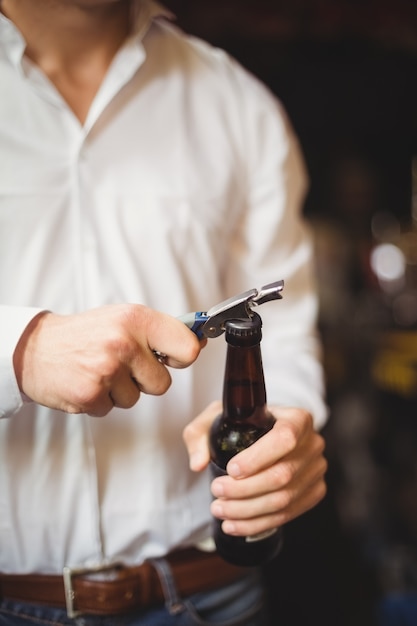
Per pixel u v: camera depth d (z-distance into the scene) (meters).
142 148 0.70
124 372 0.54
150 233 0.70
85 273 0.67
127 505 0.69
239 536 0.60
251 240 0.80
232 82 0.77
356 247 1.67
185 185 0.72
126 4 0.68
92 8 0.64
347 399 1.62
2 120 0.66
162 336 0.54
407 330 1.50
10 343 0.55
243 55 1.58
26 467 0.67
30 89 0.66
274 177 0.79
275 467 0.57
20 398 0.57
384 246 1.58
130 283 0.68
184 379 0.71
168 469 0.71
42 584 0.69
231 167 0.75
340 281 1.65
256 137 0.77
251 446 0.56
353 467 1.60
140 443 0.69
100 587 0.69
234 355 0.55
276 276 0.82
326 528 1.58
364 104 1.71
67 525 0.68
